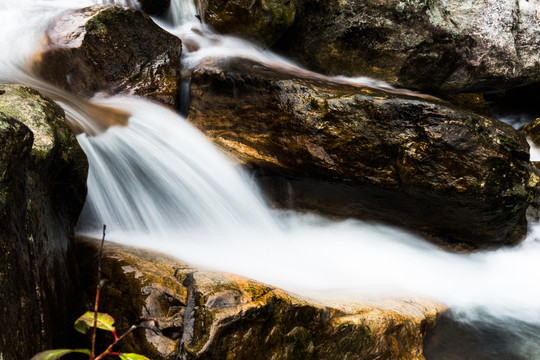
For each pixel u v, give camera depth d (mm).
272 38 6477
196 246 4238
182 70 6035
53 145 2541
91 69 5285
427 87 7152
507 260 5527
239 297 2732
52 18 5750
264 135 5184
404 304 3967
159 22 7633
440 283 4832
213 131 5520
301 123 4922
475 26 6867
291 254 4742
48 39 5457
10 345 1688
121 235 3986
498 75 7168
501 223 5059
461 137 4559
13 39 5785
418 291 4484
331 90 4984
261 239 4953
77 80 5301
